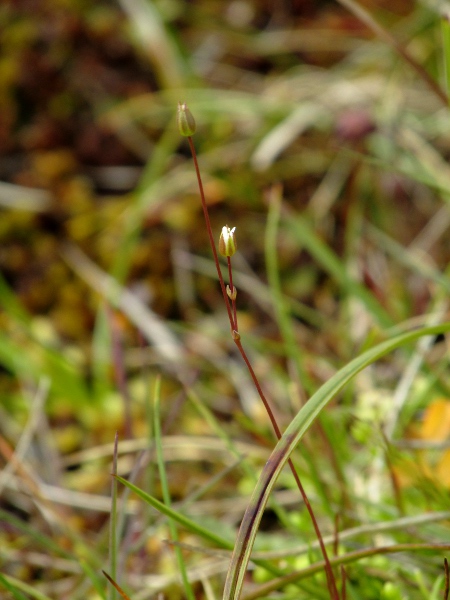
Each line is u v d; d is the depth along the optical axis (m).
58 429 0.31
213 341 0.33
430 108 0.37
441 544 0.21
